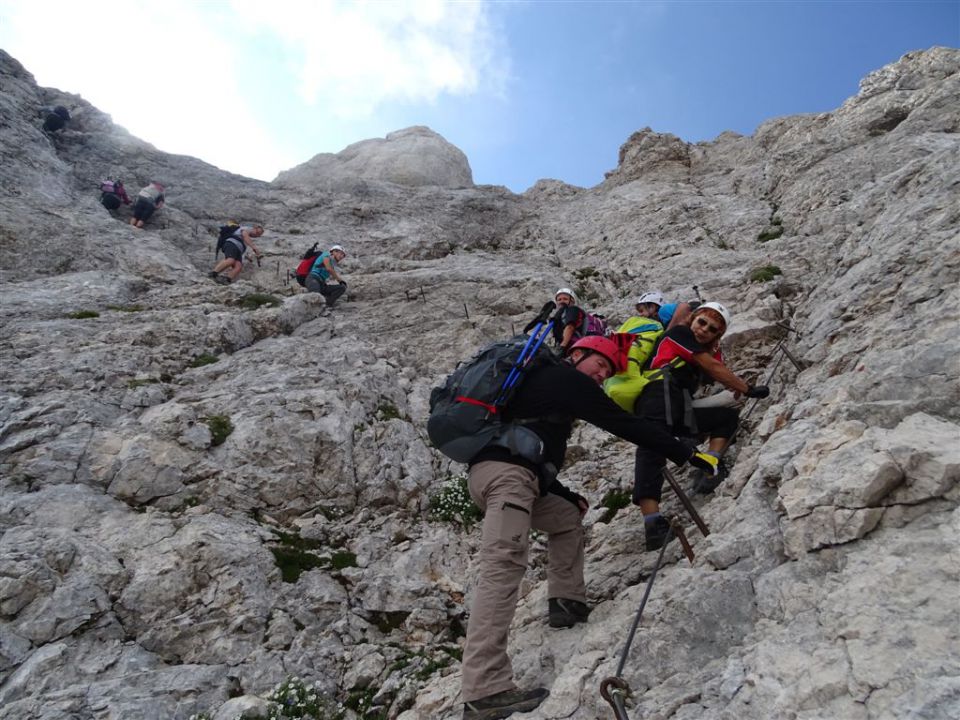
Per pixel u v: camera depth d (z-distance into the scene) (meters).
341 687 5.25
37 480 6.47
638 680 3.48
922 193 6.57
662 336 5.56
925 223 5.86
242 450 7.22
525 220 17.38
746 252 11.30
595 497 6.70
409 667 5.26
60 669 4.92
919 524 3.17
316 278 11.91
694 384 5.11
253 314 10.28
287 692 5.00
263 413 7.65
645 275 12.02
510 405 4.21
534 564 5.98
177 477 6.80
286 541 6.47
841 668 2.73
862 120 12.75
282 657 5.32
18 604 5.23
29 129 16.19
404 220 16.42
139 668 5.07
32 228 12.52
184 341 9.30
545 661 4.17
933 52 13.38
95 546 5.86
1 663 4.92
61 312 9.93
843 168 11.50
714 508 4.73
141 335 9.18
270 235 15.31
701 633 3.54
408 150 21.92
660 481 4.77
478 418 4.13
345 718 4.97
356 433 7.91
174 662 5.25
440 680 5.03
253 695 4.98
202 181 16.83
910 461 3.30
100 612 5.36
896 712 2.44
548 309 4.48
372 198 17.39
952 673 2.46
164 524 6.28
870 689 2.59
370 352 9.73
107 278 11.30
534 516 4.52
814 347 5.75
